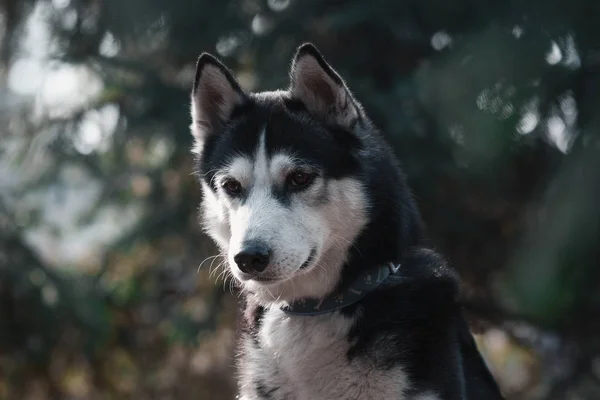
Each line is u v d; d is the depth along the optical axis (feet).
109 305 24.48
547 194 17.44
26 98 22.63
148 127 21.49
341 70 20.53
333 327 11.97
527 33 18.21
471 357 13.03
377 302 12.03
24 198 22.63
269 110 12.89
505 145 18.38
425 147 19.27
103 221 24.02
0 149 22.72
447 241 22.09
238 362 13.16
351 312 12.03
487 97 18.11
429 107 18.72
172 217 22.53
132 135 21.70
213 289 23.56
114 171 22.88
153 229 22.48
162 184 22.85
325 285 12.16
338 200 12.23
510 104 18.04
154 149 22.94
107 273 24.44
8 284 21.93
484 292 24.04
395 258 12.29
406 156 19.11
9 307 22.12
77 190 23.29
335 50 20.86
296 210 12.11
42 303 22.09
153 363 26.50
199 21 20.52
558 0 17.90
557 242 16.93
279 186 12.36
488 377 13.30
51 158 22.43
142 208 23.22
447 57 18.89
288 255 11.69
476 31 18.86
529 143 19.85
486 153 18.76
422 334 11.82
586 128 17.54
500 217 22.27
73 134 22.29
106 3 20.59
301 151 12.35
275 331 12.34
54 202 23.15
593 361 23.81
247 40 21.02
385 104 18.97
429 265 12.58
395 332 11.80
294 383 12.11
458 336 12.64
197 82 13.55
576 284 17.53
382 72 21.03
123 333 25.48
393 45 20.53
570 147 17.94
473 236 21.85
